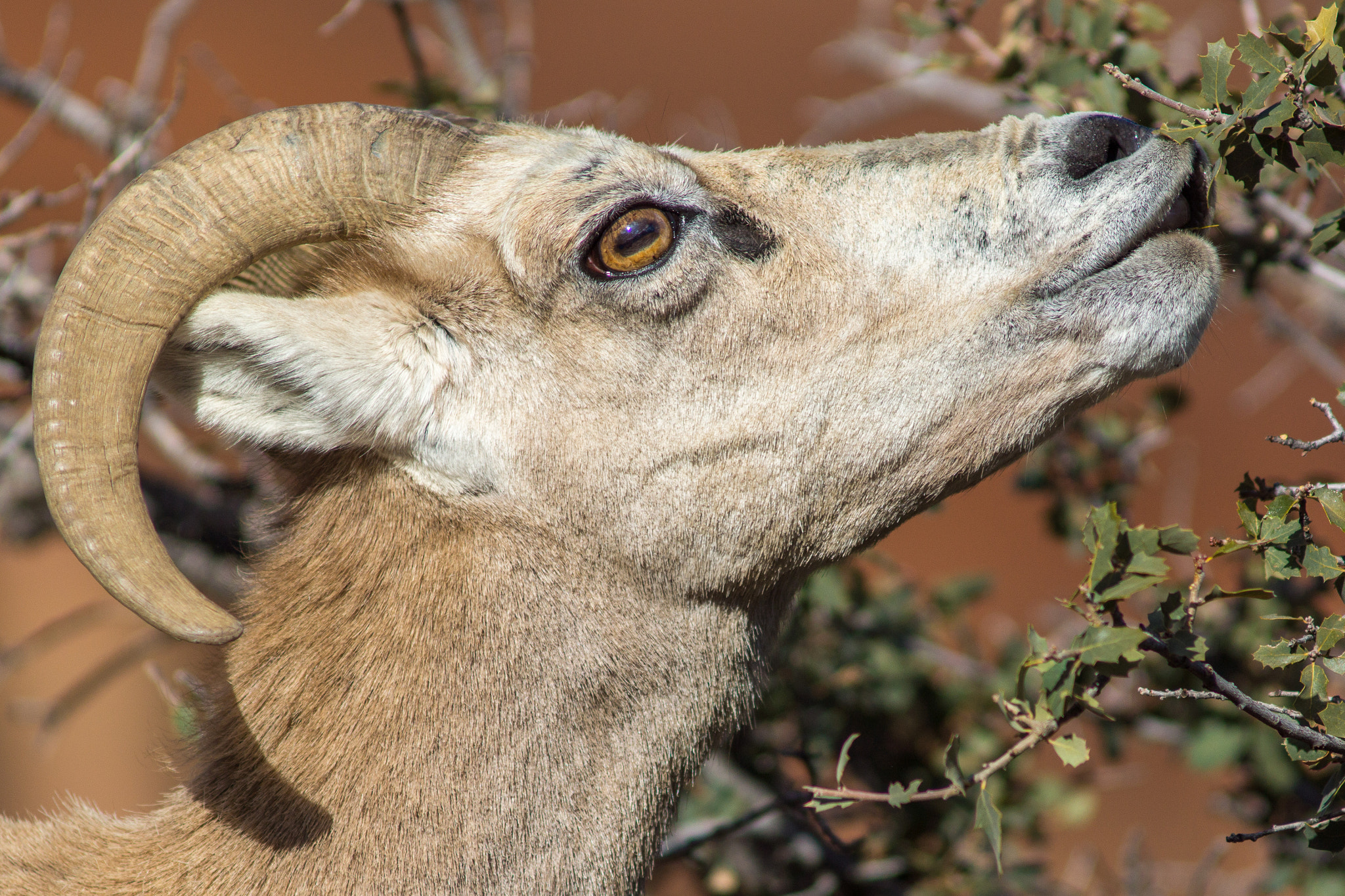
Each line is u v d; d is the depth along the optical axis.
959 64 11.22
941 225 7.94
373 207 7.53
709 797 12.27
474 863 7.40
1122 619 6.80
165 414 14.77
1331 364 14.82
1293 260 9.97
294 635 7.54
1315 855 11.55
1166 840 28.20
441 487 7.67
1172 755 13.95
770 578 8.30
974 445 8.07
